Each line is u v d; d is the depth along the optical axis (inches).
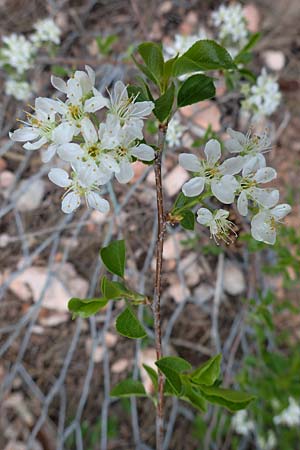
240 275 11.6
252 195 5.4
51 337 11.4
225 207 9.4
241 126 11.7
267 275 11.6
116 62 11.2
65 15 12.3
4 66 10.8
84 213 11.4
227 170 5.3
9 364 11.2
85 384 11.3
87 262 11.4
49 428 11.2
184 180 11.2
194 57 5.1
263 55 12.9
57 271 11.2
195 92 5.6
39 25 10.7
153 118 9.3
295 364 10.4
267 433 11.7
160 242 5.6
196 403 6.2
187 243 11.1
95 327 11.4
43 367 11.3
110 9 12.5
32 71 11.7
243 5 12.9
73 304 5.6
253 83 10.4
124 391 6.8
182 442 11.5
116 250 6.0
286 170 12.4
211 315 11.6
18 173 11.4
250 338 11.8
